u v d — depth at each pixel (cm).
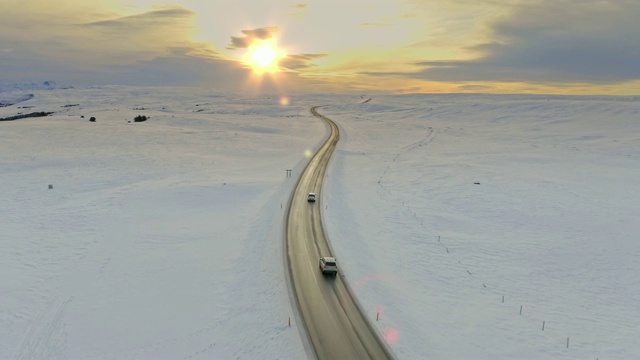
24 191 4669
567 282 2739
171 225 3675
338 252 3081
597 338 2094
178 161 6412
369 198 4659
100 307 2350
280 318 2206
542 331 2145
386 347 1972
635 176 5894
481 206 4444
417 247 3266
